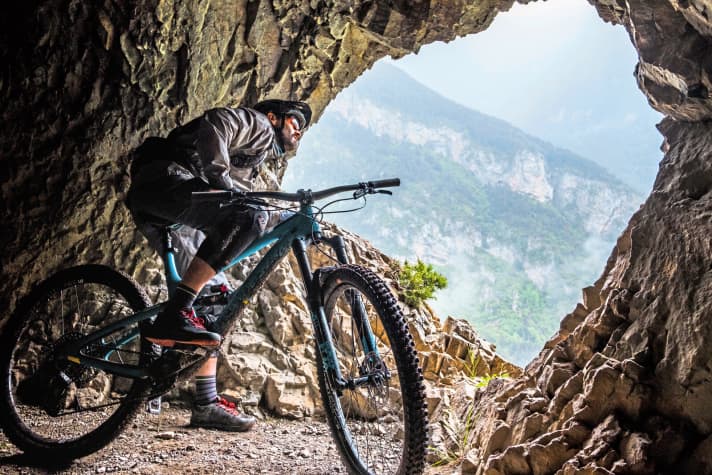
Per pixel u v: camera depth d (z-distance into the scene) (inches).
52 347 129.6
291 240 110.3
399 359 90.0
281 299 192.5
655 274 95.8
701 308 84.7
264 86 219.0
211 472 115.6
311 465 122.0
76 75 159.6
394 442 101.0
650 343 91.7
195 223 118.6
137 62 165.2
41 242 160.4
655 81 105.8
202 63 182.2
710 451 80.1
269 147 130.0
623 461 83.1
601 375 90.7
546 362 114.9
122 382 158.7
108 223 167.0
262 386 167.2
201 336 109.5
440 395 153.2
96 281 131.5
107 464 119.0
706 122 100.4
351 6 215.2
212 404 144.3
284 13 203.2
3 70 154.6
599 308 107.3
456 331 246.2
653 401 87.9
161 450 127.8
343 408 111.5
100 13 157.4
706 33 91.9
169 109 175.5
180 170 121.6
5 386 123.7
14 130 156.5
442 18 231.5
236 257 115.6
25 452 120.4
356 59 245.1
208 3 176.4
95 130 162.2
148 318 124.4
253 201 106.5
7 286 157.9
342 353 113.8
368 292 94.7
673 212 96.5
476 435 118.8
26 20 154.5
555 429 96.8
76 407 148.6
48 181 159.9
